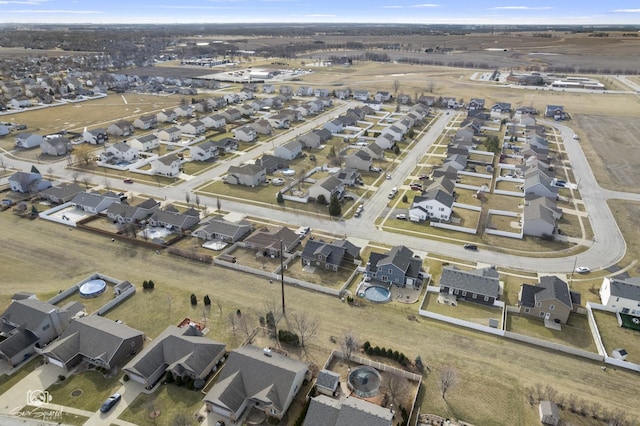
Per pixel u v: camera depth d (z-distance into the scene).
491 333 58.25
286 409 45.91
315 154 129.75
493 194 103.06
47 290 66.25
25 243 79.12
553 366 52.81
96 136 135.62
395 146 131.88
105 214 89.88
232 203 96.50
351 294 66.00
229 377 47.53
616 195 103.00
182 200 97.44
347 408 41.66
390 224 88.25
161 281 68.75
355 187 105.94
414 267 69.00
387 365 51.81
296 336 55.56
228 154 128.75
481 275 66.81
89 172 113.00
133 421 44.84
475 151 132.75
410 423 44.88
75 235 82.25
